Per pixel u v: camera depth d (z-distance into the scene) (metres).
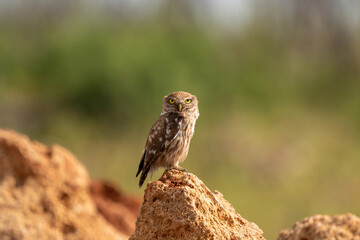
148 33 34.12
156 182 5.97
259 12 40.59
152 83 29.81
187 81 30.14
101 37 31.94
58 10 38.41
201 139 26.50
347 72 36.28
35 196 9.35
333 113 30.45
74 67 30.62
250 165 24.50
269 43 38.59
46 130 29.16
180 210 5.84
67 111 29.97
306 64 36.75
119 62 30.34
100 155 26.44
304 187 22.83
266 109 30.62
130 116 29.22
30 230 9.12
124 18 38.12
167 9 38.62
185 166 24.83
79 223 9.47
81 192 9.70
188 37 33.94
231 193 22.73
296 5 39.22
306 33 38.56
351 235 5.41
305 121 28.92
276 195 22.52
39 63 31.66
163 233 5.86
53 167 9.55
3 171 9.42
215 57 33.25
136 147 27.73
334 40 38.00
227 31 39.53
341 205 21.98
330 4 38.38
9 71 31.84
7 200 9.25
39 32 36.50
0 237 9.01
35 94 30.97
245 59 35.28
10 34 36.03
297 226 5.85
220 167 24.67
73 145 27.64
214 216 5.96
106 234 9.66
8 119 29.64
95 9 38.56
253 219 21.22
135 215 11.83
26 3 38.09
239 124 28.17
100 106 29.45
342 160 25.02
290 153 25.19
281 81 33.38
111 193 12.22
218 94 30.66
